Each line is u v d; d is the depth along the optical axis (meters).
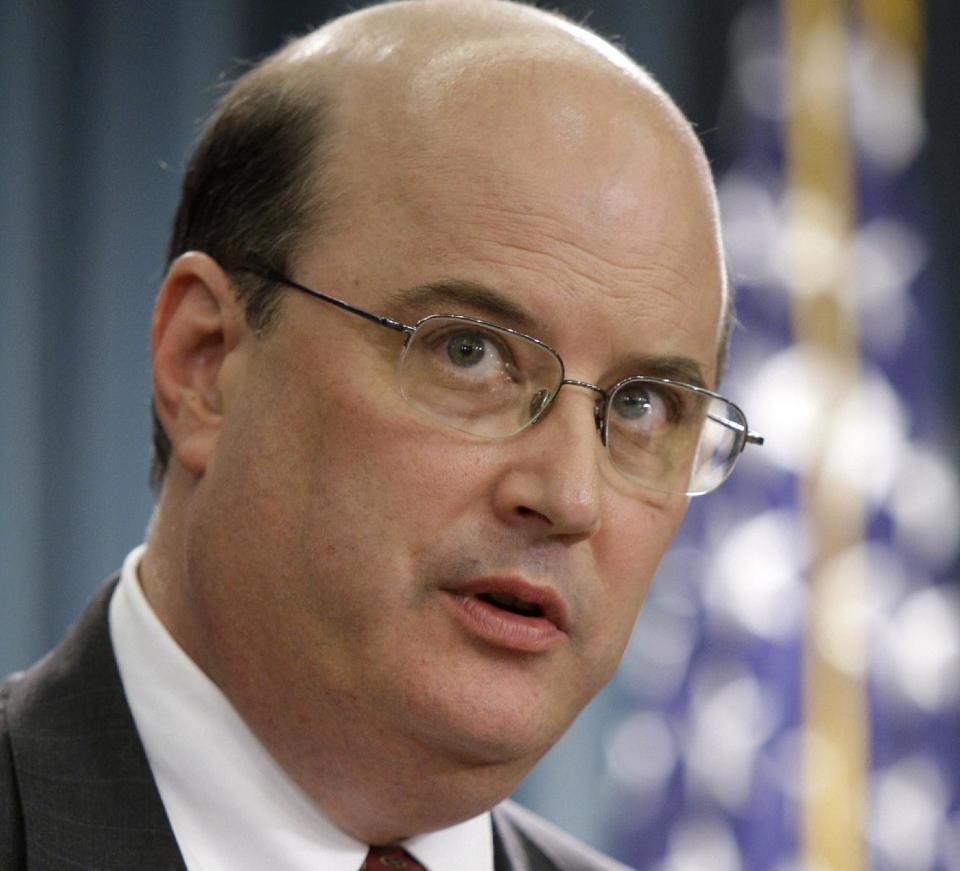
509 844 5.68
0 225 9.67
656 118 4.87
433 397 4.46
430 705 4.43
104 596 5.16
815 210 11.62
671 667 11.09
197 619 4.79
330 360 4.50
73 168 9.98
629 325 4.58
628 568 4.78
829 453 11.38
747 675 11.09
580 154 4.59
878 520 11.35
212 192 5.05
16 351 9.61
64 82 10.03
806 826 10.96
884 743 11.09
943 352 11.62
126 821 4.55
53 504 9.68
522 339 4.46
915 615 11.24
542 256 4.47
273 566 4.55
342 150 4.70
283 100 4.93
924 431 11.51
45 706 4.83
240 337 4.80
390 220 4.53
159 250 10.09
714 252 4.98
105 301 9.91
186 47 10.31
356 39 4.95
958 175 11.86
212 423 4.83
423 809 4.70
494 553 4.42
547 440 4.45
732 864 10.85
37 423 9.65
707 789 10.94
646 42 11.51
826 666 11.13
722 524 11.27
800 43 11.80
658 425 4.86
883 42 11.92
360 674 4.46
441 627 4.44
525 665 4.54
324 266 4.60
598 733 10.96
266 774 4.71
